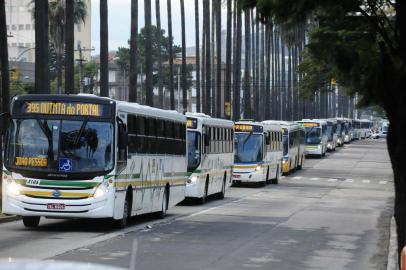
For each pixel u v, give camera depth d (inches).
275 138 2341.3
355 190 2191.2
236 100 3511.3
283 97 5856.3
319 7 595.2
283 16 586.6
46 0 1397.6
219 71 3395.7
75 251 760.3
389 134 643.5
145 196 1078.4
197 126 1501.0
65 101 936.9
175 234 963.3
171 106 3004.4
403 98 629.6
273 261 756.6
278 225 1141.1
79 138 930.7
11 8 6678.2
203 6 3297.2
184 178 1320.1
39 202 922.1
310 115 6151.6
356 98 676.1
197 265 703.7
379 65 628.7
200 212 1339.8
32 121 937.5
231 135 1792.6
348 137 5452.8
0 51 1262.3
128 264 682.2
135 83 1987.0
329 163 3590.1
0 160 1222.9
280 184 2357.3
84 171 924.0
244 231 1033.5
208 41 3304.6
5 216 1076.5
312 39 633.6
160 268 674.8
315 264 751.7
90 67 4753.9
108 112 937.5
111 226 995.3
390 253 819.4
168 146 1203.9
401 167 642.8
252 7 583.5
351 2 601.0
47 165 925.8
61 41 3740.2
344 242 950.4
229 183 1784.0
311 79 1827.0
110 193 930.1
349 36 630.5
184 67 3100.4
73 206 921.5
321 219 1274.6
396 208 653.9
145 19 2253.9
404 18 625.0
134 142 1018.7
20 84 3284.9
